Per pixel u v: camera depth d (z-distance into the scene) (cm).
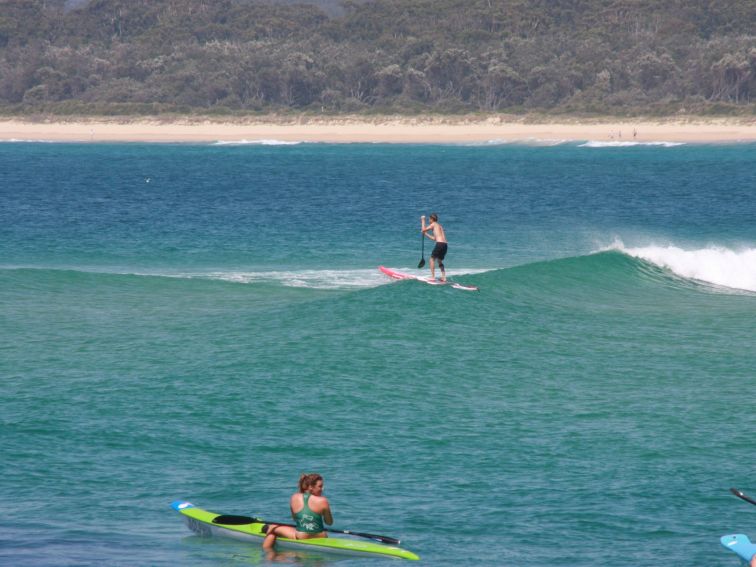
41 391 7588
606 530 5103
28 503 5409
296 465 6084
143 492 5616
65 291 12581
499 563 4700
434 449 6397
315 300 11175
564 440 6588
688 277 14362
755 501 4975
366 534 4866
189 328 10106
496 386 7956
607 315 11112
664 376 8356
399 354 8825
